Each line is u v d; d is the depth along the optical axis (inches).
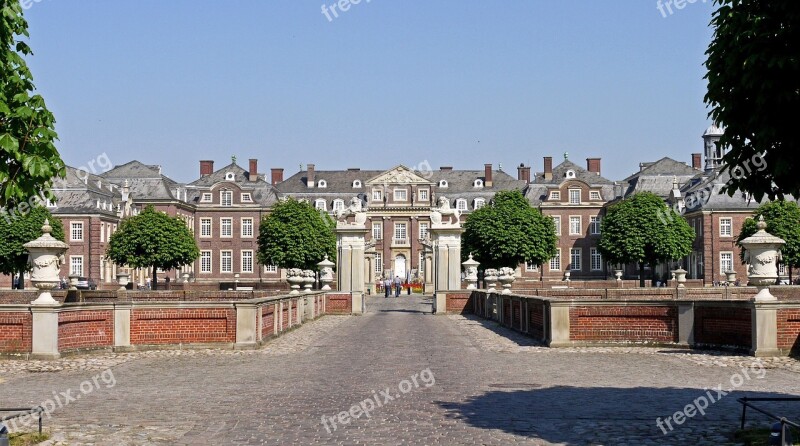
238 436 395.9
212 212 4126.5
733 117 395.2
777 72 373.7
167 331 834.8
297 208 3083.2
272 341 952.9
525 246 3127.5
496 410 462.6
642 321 840.9
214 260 4116.6
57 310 744.3
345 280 1716.3
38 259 753.0
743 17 383.2
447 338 999.0
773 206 2623.0
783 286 1697.8
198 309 840.9
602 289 1742.1
